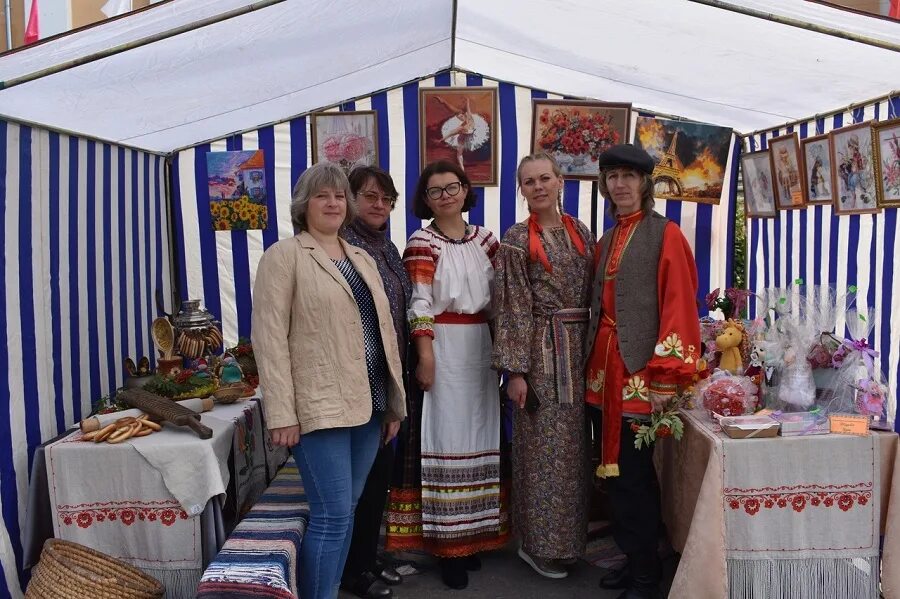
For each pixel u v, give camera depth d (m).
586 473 2.96
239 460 3.02
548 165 2.86
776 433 2.54
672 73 3.68
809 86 3.42
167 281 4.44
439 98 4.43
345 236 2.81
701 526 2.51
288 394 2.28
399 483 3.08
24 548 2.65
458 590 3.04
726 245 4.80
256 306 2.33
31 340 2.79
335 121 4.43
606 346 2.79
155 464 2.57
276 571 2.28
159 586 2.57
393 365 2.56
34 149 2.88
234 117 4.14
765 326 3.05
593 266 2.95
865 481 2.56
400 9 3.12
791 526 2.57
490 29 3.54
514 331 2.85
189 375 3.23
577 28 3.29
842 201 3.46
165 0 2.44
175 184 4.49
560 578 3.12
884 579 2.55
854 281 3.44
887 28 2.58
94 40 2.43
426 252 2.94
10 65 2.38
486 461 3.05
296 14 2.80
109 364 3.53
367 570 2.99
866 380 2.74
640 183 2.75
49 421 2.91
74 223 3.20
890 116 3.18
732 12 2.72
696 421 2.79
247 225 4.54
